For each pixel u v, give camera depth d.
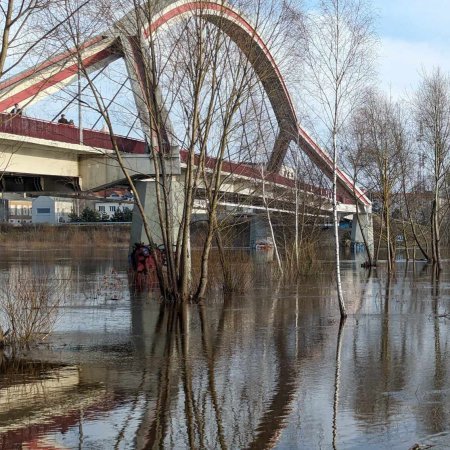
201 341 14.77
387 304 22.27
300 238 38.34
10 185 34.84
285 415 8.82
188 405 9.32
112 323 17.61
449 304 22.20
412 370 11.58
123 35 22.97
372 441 7.71
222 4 20.53
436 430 8.12
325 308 21.02
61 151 30.88
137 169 32.44
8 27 12.41
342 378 10.98
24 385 10.52
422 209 68.38
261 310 20.50
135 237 36.88
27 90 25.20
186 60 21.66
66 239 90.06
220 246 26.20
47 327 16.23
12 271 39.03
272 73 23.95
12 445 7.64
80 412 8.98
